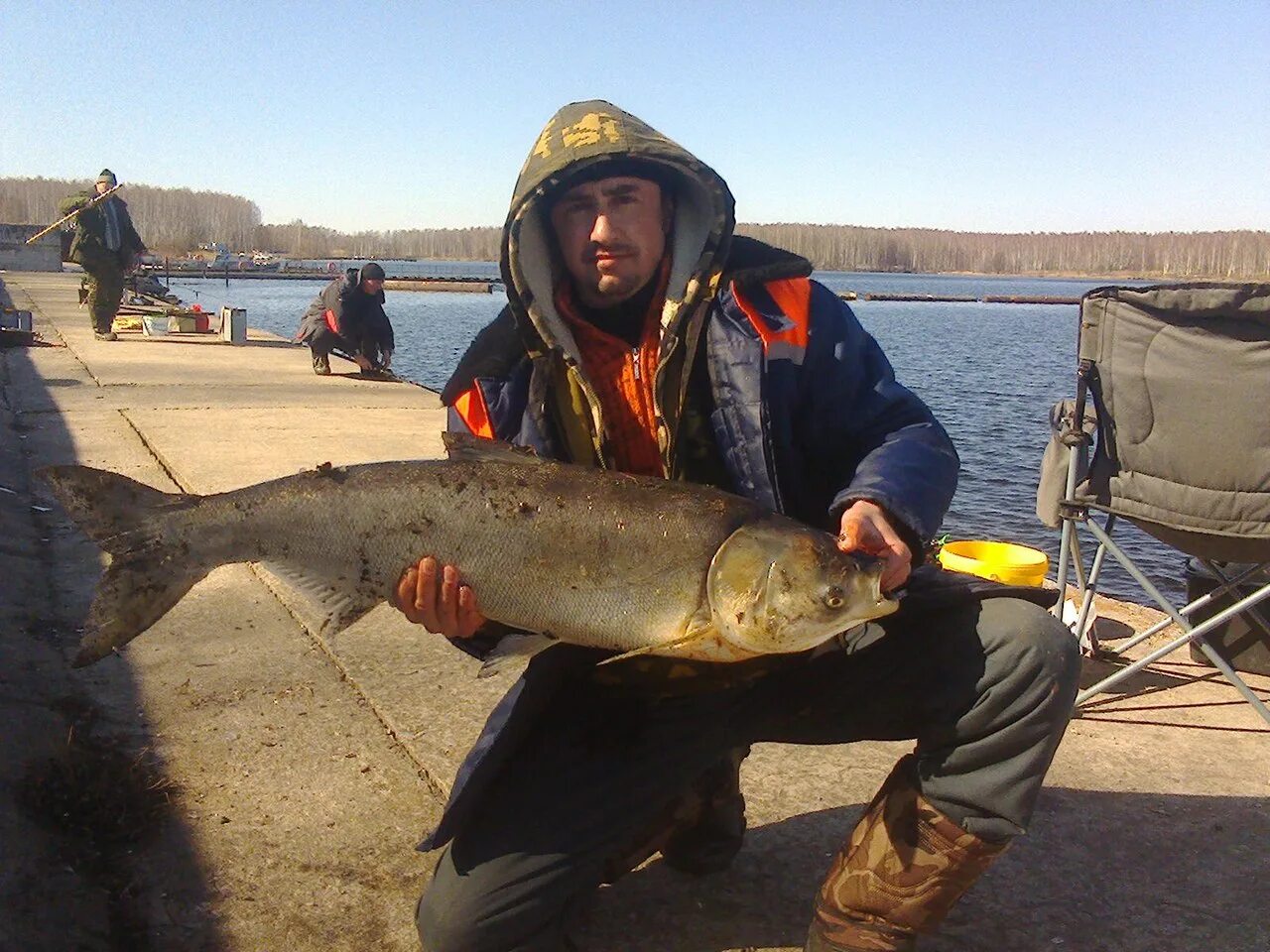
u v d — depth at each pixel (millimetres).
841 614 2207
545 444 2631
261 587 5047
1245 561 3881
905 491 2334
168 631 4465
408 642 4465
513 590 2396
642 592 2340
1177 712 4047
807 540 2258
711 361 2521
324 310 13375
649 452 2668
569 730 2475
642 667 2516
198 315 18250
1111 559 9398
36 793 3008
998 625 2273
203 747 3490
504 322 2730
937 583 2424
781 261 2621
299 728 3656
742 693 2537
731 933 2705
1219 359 3664
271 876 2832
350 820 3107
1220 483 3740
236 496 2574
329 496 2496
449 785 3311
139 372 12516
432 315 44875
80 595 4801
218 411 9930
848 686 2439
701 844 2904
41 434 8266
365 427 9430
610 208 2551
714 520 2334
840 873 2451
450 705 3873
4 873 2623
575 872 2369
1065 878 2951
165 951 2520
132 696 3818
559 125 2578
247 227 193750
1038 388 22891
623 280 2590
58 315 20141
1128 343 3867
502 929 2330
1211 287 3615
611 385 2670
